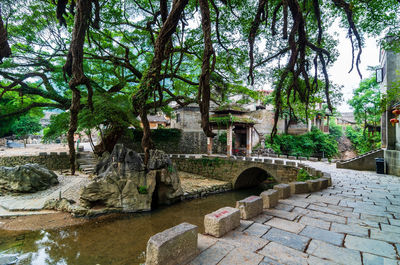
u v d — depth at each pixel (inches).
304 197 284.5
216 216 165.9
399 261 132.8
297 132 1251.8
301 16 174.1
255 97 757.3
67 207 494.9
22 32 546.0
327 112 1277.1
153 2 511.8
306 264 127.8
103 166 684.7
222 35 404.2
